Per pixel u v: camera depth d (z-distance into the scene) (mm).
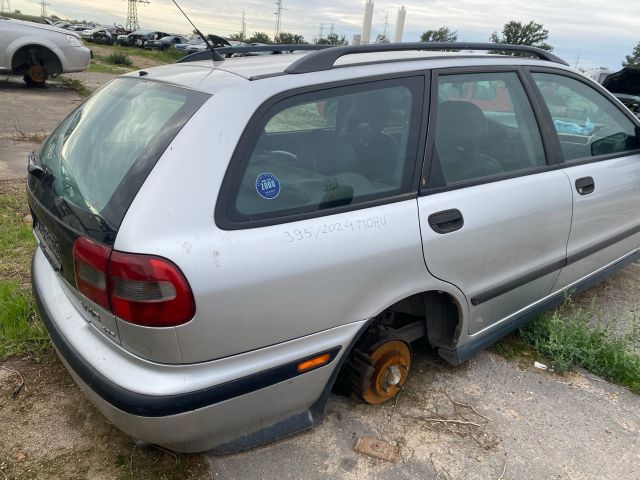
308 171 1984
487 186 2475
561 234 2887
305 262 1845
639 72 8633
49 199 2066
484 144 2553
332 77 2072
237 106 1841
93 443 2223
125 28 52844
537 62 2930
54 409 2398
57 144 2404
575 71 3162
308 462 2178
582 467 2238
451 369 2852
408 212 2148
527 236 2650
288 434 2098
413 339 2664
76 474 2072
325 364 2033
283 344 1888
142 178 1720
